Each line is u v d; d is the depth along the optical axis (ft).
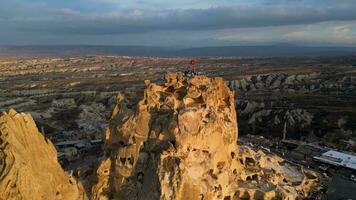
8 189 96.17
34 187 100.22
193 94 237.66
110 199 224.33
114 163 228.02
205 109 231.50
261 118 622.54
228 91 263.70
